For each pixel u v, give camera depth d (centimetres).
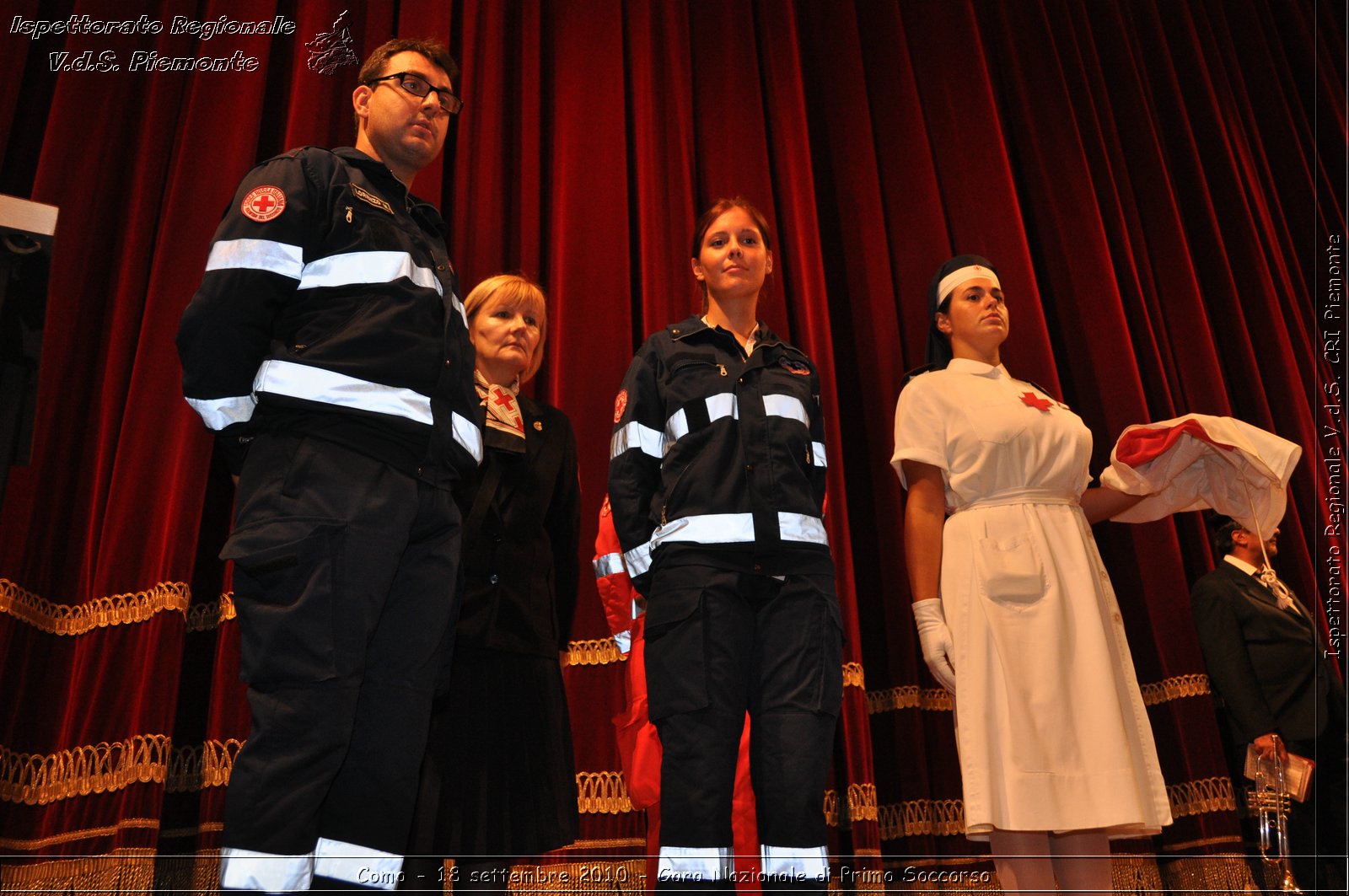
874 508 347
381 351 162
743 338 223
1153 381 385
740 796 213
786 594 185
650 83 384
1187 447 273
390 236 173
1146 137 430
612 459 206
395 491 156
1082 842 219
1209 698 323
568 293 337
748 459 193
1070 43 436
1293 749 294
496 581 210
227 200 311
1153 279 411
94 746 249
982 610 225
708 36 405
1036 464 239
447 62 211
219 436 164
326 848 146
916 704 316
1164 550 341
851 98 404
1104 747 210
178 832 270
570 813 206
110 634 260
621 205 357
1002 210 388
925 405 253
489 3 375
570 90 372
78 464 286
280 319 162
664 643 179
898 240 387
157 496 276
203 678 286
